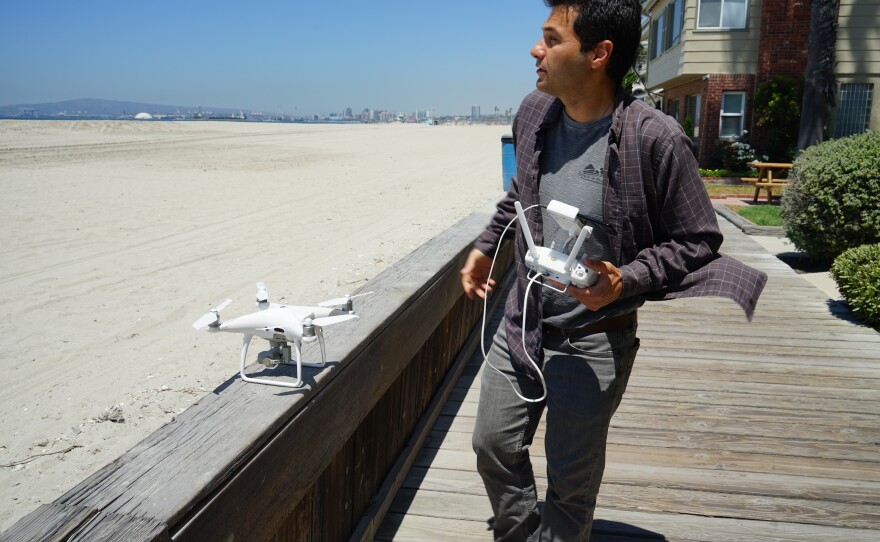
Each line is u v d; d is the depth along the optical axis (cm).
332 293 687
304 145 3166
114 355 520
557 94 184
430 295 310
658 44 2378
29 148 2322
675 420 365
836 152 744
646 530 268
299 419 170
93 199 1306
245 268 797
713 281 177
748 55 1845
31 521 115
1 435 396
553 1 179
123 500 122
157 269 789
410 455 308
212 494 132
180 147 2711
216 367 495
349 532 242
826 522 273
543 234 198
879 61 1719
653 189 177
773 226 1020
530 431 215
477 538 261
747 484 301
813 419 366
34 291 695
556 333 198
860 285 541
